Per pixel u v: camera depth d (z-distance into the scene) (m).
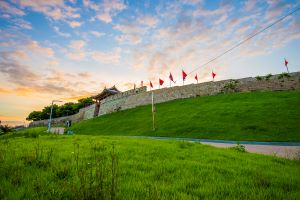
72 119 96.56
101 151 9.38
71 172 5.39
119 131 42.22
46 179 4.71
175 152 9.84
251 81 53.69
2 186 4.09
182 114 43.81
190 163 7.17
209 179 5.38
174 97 63.31
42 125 106.62
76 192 3.45
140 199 3.77
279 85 48.75
